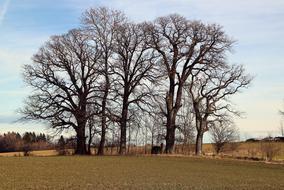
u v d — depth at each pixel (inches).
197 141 2721.5
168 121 2701.8
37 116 2603.3
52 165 1788.9
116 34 2647.6
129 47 2645.2
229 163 2239.2
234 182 1413.6
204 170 1828.2
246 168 2016.5
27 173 1464.1
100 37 2645.2
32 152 3193.9
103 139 2684.5
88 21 2645.2
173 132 2711.6
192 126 3184.1
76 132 2657.5
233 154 2866.6
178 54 2664.9
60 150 2753.4
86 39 2645.2
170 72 2664.9
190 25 2640.3
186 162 2214.6
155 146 2837.1
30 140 3742.6
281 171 1920.5
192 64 2679.6
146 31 2637.8
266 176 1668.3
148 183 1282.0
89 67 2637.8
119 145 2738.7
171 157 2466.8
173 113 2709.2
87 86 2637.8
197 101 2711.6
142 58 2640.3
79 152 2672.2
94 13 2645.2
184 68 2696.9
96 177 1393.9
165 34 2652.6
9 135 3816.4
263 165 2191.2
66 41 2642.7
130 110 2630.4
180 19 2640.3
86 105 2608.3
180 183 1315.2
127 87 2640.3
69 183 1221.1
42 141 3713.1
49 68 2628.0
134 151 3029.0
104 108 2598.4
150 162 2127.2
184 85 2701.8
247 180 1492.4
